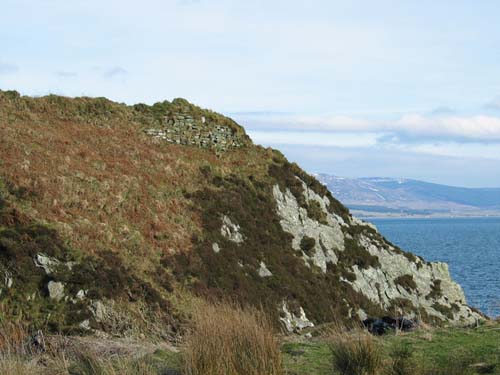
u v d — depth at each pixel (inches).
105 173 1245.1
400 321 749.9
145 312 897.5
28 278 847.7
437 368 462.9
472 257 4303.6
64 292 856.9
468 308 1731.1
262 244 1341.0
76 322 823.7
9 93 1574.8
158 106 1804.9
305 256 1438.2
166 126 1713.8
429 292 1668.3
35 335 613.6
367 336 491.5
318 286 1338.6
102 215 1080.8
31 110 1531.7
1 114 1384.1
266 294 1159.6
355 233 1675.7
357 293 1455.5
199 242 1185.4
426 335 627.5
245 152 1750.7
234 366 406.0
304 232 1512.1
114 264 956.6
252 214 1419.8
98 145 1424.7
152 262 1039.0
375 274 1572.3
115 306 879.7
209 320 448.1
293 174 1727.4
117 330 837.2
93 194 1125.7
